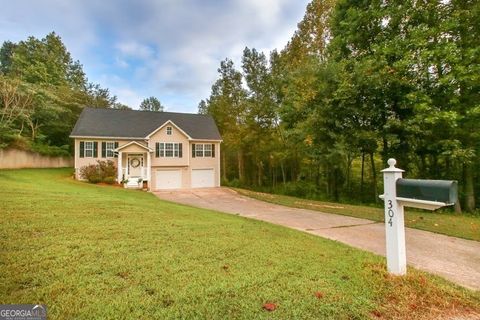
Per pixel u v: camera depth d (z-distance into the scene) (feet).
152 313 7.66
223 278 10.25
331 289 9.84
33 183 39.75
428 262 15.31
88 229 15.78
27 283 8.91
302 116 53.26
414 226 25.64
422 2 37.58
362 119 44.29
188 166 78.43
